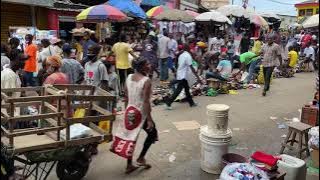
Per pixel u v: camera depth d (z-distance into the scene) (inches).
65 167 202.4
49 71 249.9
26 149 175.8
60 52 380.5
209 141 215.9
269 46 443.5
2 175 151.9
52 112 196.7
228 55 639.1
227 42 685.9
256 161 188.9
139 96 212.2
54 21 560.1
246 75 530.3
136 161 233.5
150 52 525.7
